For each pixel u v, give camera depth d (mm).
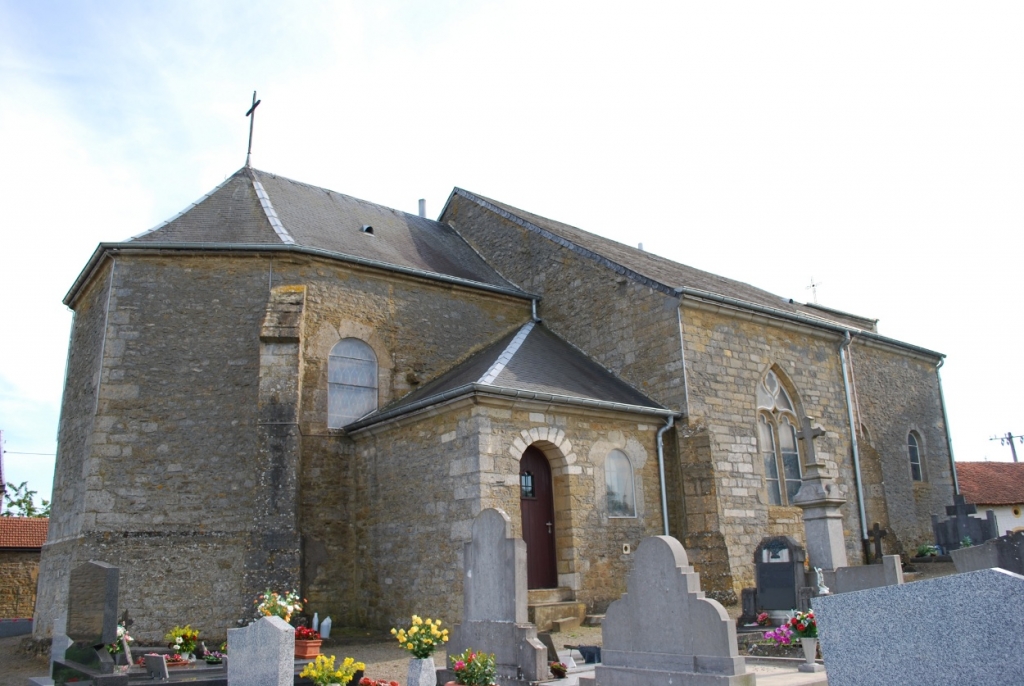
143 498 13906
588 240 21156
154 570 13547
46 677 10672
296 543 12812
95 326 15445
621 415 14922
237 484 14281
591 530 14062
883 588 5172
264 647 8055
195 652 11445
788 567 11836
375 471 15211
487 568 9422
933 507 23734
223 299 15320
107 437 14047
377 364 16625
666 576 7492
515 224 20938
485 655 8594
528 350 16406
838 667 5316
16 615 26391
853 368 22188
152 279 15109
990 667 4656
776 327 18469
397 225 21109
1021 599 4570
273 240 15977
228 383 14820
